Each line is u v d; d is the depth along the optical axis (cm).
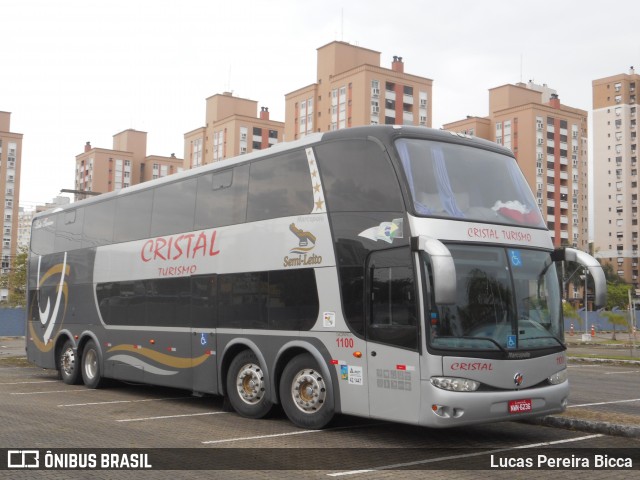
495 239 938
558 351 955
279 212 1100
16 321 5288
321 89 8975
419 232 886
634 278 12862
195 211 1299
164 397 1454
